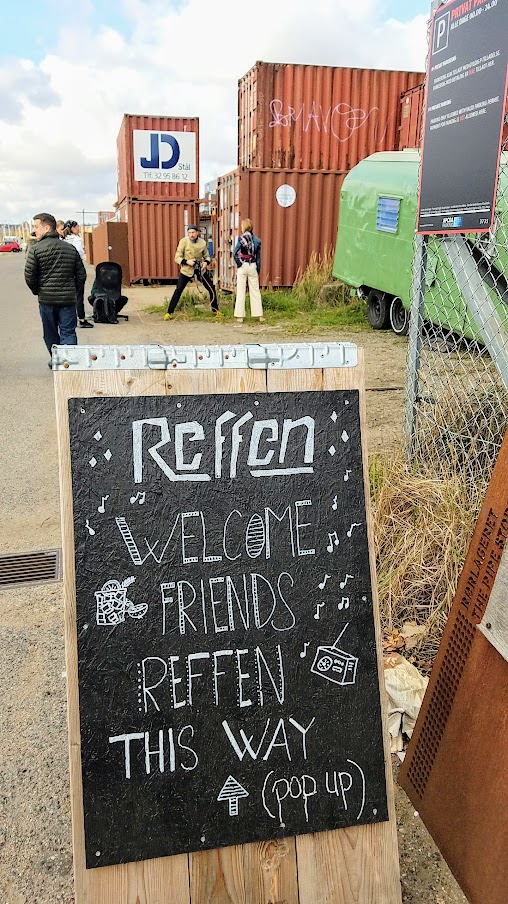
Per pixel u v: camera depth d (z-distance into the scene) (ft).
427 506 10.73
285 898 5.76
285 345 5.77
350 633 5.93
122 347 5.41
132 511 5.46
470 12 9.76
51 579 11.62
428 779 6.73
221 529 5.65
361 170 32.42
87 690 5.36
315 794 5.79
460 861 6.15
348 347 5.92
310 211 43.55
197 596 5.59
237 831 5.61
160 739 5.48
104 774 5.36
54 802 7.19
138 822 5.41
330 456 5.90
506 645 5.47
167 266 61.52
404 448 13.17
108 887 5.38
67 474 5.34
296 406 5.80
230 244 47.91
